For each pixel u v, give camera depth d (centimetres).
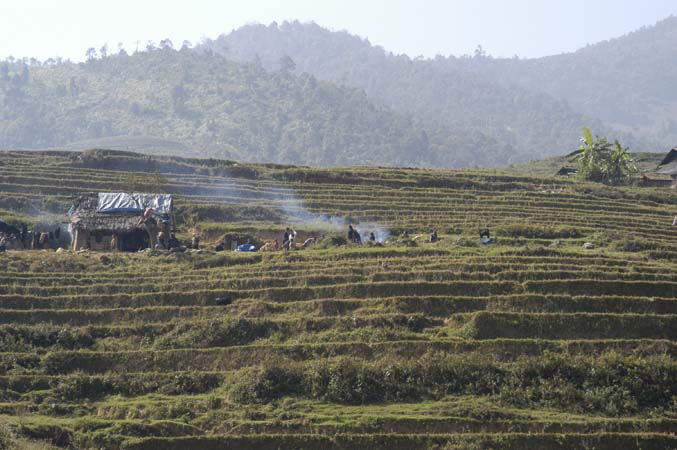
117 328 7619
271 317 7781
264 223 11275
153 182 12694
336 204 12256
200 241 10569
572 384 6812
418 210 11994
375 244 9594
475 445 6044
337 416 6384
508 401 6669
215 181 13350
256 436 6100
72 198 11900
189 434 6162
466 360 6962
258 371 6869
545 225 11000
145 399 6731
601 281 8019
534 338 7350
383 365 6925
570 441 6162
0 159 13725
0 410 6425
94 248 9869
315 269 8575
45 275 8456
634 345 7219
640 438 6191
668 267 8731
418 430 6244
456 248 9300
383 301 7869
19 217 10906
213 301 8050
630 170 15400
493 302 7800
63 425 6147
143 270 8769
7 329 7444
